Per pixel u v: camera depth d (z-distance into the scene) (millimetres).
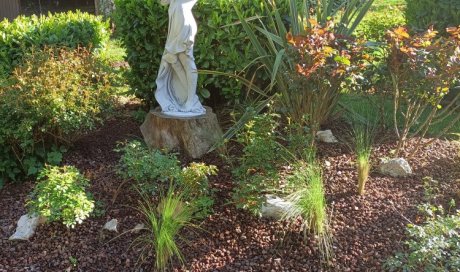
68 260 3287
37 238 3477
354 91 4570
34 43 6020
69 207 3408
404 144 4512
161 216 3521
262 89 5254
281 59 4496
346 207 3682
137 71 5223
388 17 7137
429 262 3100
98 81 4457
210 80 5102
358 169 3855
